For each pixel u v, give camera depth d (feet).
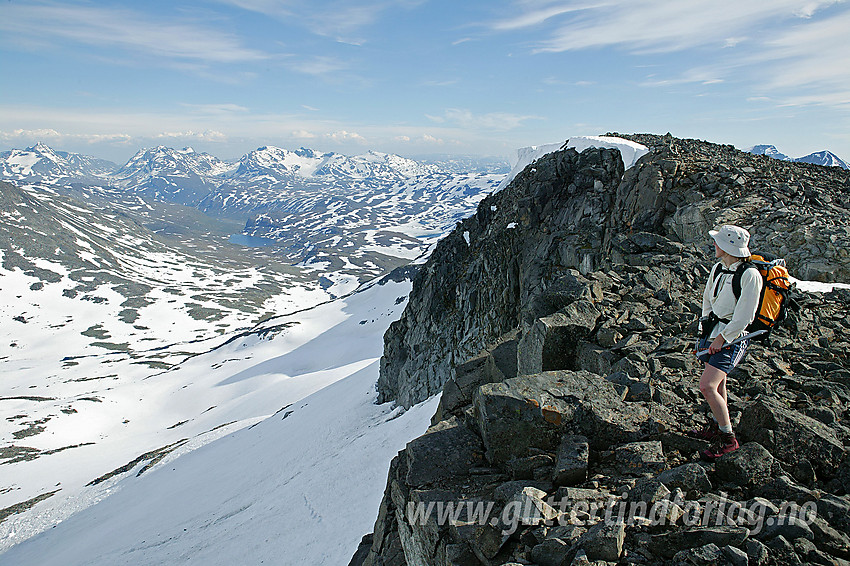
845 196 72.84
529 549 16.78
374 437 134.62
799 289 42.57
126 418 401.29
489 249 144.25
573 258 100.58
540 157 151.02
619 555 15.46
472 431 24.80
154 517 160.25
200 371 506.89
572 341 32.24
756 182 79.10
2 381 522.88
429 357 172.04
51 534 183.62
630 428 21.91
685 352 28.78
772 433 20.16
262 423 261.65
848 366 27.66
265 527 105.70
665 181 85.61
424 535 19.76
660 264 44.75
